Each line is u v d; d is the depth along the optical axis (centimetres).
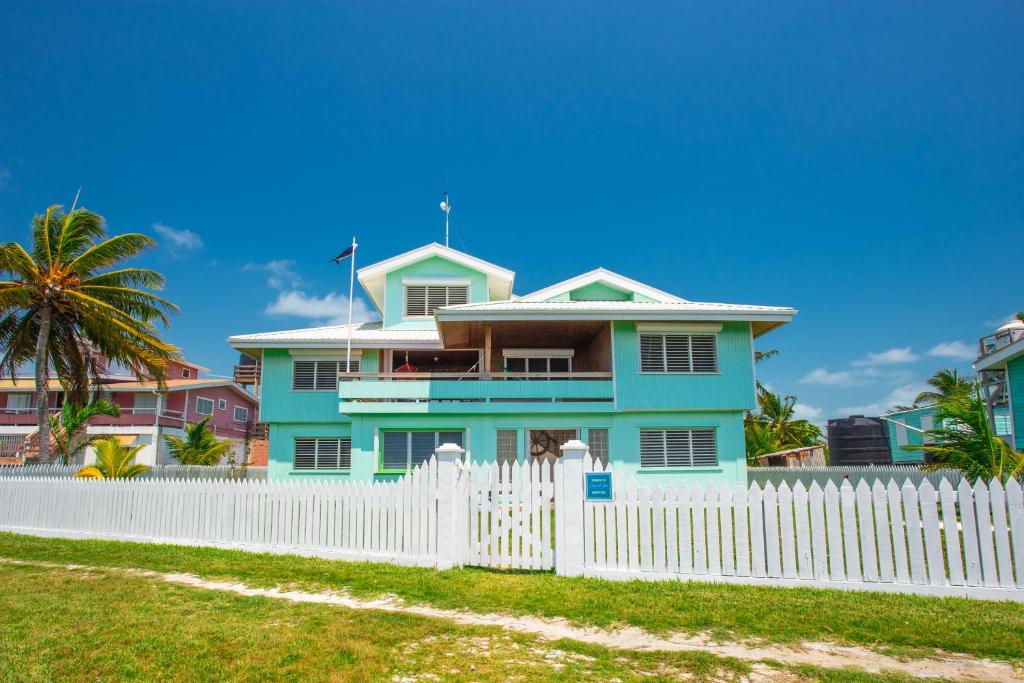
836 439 2973
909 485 781
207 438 3500
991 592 741
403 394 1966
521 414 1975
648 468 1948
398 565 980
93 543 1228
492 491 964
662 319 1953
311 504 1105
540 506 942
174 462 3597
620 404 1948
